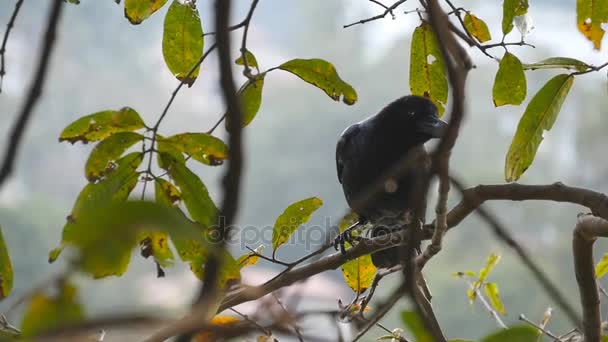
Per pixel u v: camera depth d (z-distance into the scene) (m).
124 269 5.80
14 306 3.55
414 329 5.57
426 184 4.50
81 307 3.37
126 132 6.97
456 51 4.79
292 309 4.25
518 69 8.03
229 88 3.69
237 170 3.58
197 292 3.49
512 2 8.00
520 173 8.23
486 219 5.04
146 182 7.00
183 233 3.34
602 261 9.08
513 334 5.70
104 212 3.27
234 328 3.43
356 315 6.38
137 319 3.13
